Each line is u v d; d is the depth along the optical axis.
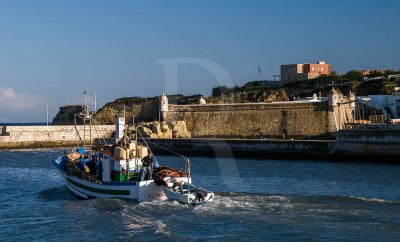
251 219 21.12
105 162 27.27
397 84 110.31
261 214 22.05
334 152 58.31
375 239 17.98
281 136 80.50
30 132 80.38
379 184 33.84
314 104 81.06
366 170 45.53
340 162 55.62
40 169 45.41
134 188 25.34
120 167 26.33
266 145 62.31
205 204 23.83
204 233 19.25
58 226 21.23
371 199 25.73
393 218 21.06
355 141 57.31
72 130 84.88
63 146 83.25
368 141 56.47
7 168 46.38
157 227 20.14
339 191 30.11
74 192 29.80
